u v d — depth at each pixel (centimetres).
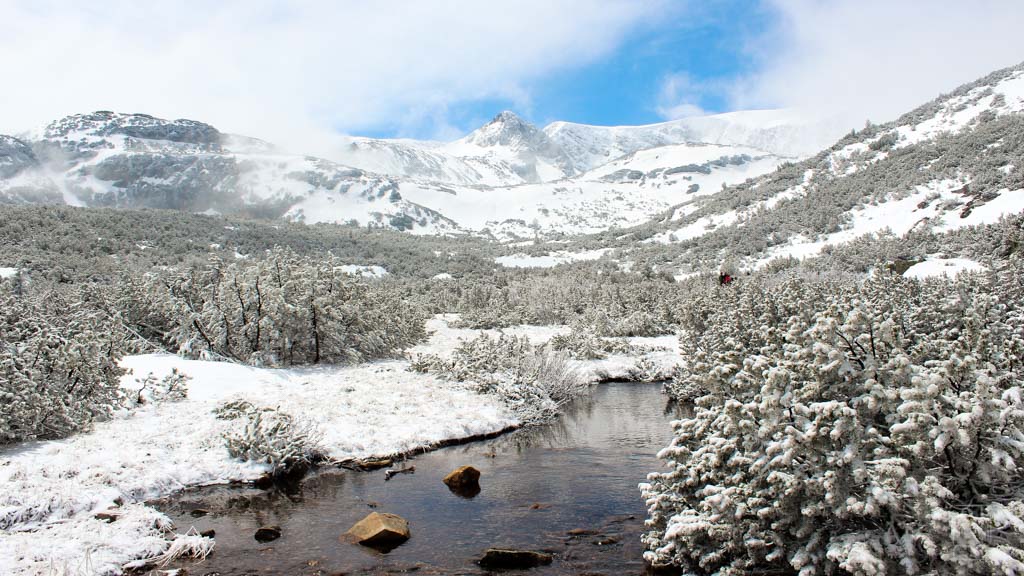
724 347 1472
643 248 11200
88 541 823
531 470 1280
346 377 2111
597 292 5444
